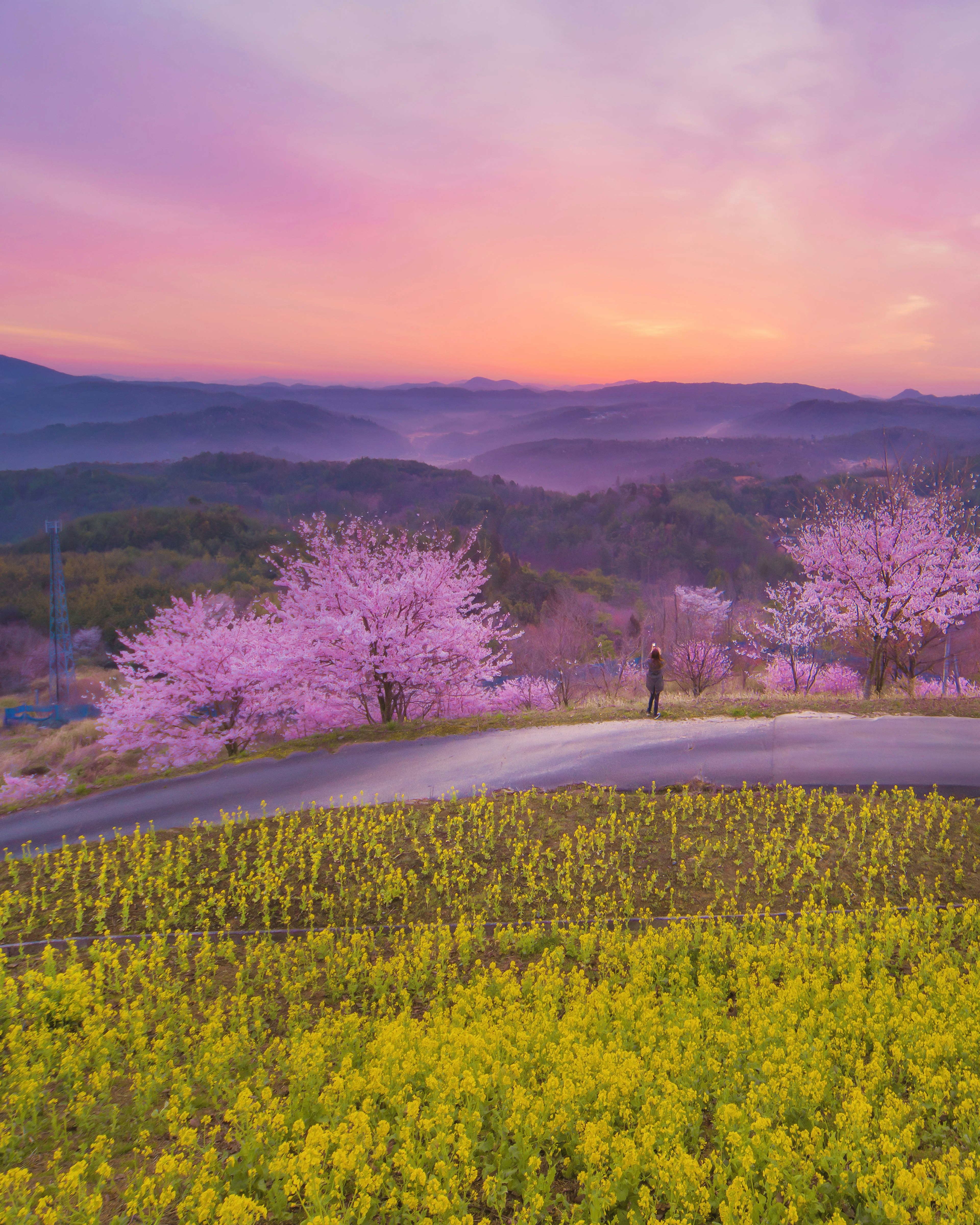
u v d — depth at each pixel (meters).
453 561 23.91
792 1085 5.35
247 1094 5.20
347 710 23.73
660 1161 4.44
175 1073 5.90
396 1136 5.07
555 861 11.05
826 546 25.95
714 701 20.25
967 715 16.75
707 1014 6.78
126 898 10.22
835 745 14.96
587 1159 4.56
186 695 24.09
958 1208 4.05
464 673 24.22
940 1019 6.29
